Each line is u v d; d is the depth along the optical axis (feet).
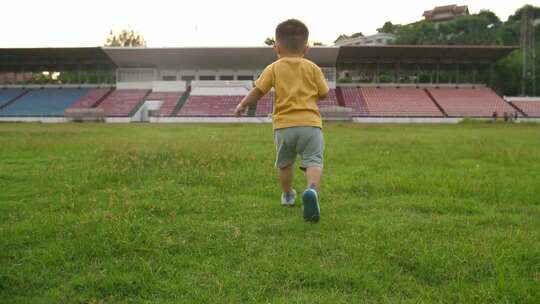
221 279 7.98
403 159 26.86
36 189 16.52
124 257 9.11
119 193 15.49
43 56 152.15
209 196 15.15
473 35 233.76
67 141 42.19
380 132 68.95
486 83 161.79
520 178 19.39
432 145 38.88
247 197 14.98
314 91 12.12
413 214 12.74
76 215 12.29
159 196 15.21
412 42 240.53
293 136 11.84
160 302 7.19
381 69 160.04
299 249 9.58
